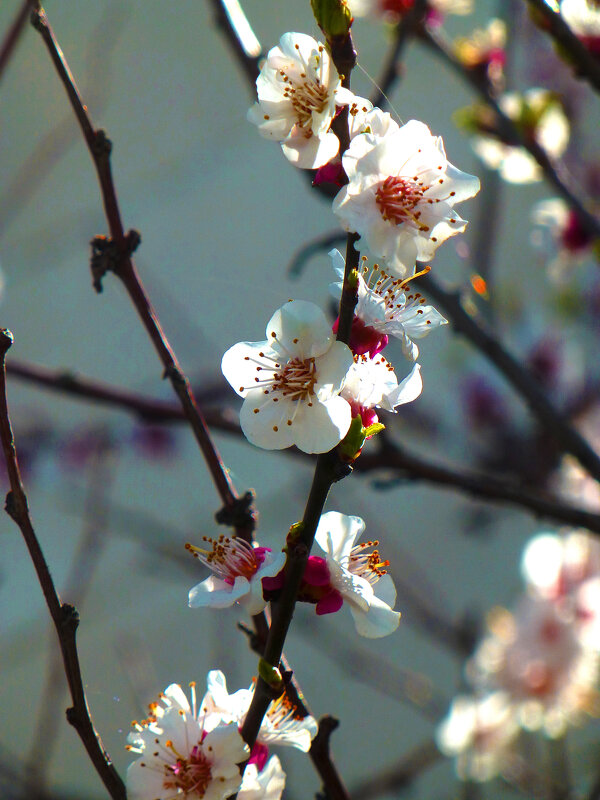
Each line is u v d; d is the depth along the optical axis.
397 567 1.58
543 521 0.80
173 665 1.61
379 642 1.65
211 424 0.80
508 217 1.73
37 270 1.76
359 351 0.61
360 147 0.60
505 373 0.79
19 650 1.57
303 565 0.60
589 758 1.26
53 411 1.59
